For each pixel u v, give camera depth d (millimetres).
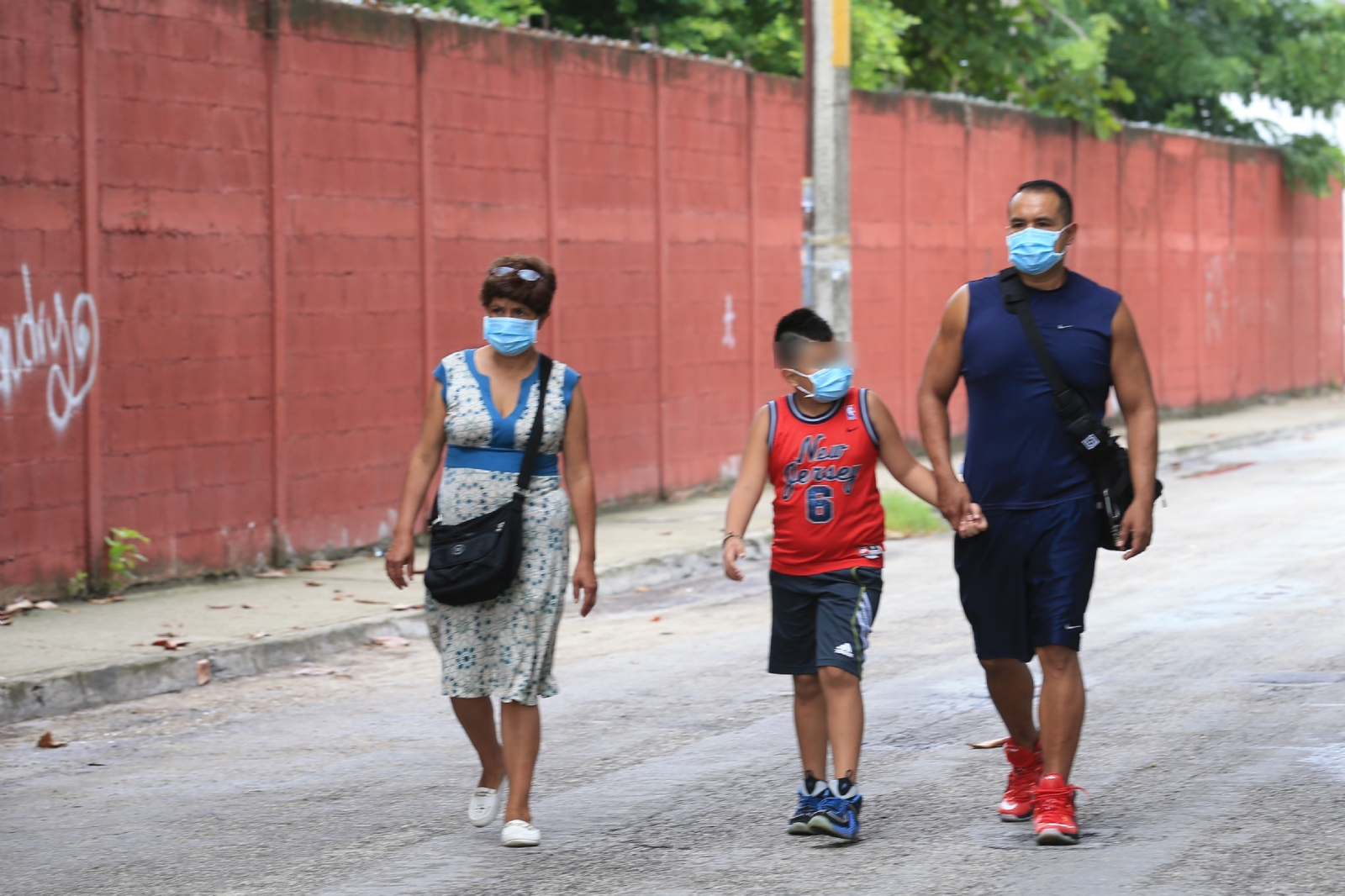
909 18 48156
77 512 23875
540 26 46906
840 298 30734
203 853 12500
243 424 26469
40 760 16016
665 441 36375
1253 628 21109
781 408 12656
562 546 12570
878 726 16266
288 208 27188
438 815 13477
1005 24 53781
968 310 12508
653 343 35969
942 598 24531
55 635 20906
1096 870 11414
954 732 15945
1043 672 12250
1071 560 12141
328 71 27844
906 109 45219
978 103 48594
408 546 12586
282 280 27047
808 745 12703
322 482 28016
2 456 22750
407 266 29609
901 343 45438
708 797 13820
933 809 13242
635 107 35188
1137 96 69062
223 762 15734
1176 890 10906
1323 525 31469
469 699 12602
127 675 18922
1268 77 64875
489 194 31422
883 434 12570
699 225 37375
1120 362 12312
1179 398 60438
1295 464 44875
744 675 19250
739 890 11180
